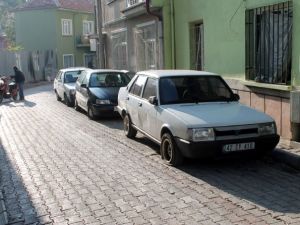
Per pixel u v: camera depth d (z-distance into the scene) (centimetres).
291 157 539
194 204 417
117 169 551
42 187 490
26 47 3244
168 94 600
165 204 420
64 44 3216
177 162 543
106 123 941
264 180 485
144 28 1211
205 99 603
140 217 391
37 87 2288
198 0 896
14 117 1103
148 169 543
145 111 634
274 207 403
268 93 676
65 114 1124
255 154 528
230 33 780
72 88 1284
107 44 1628
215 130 504
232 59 780
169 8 1029
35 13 3183
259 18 700
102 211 409
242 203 415
